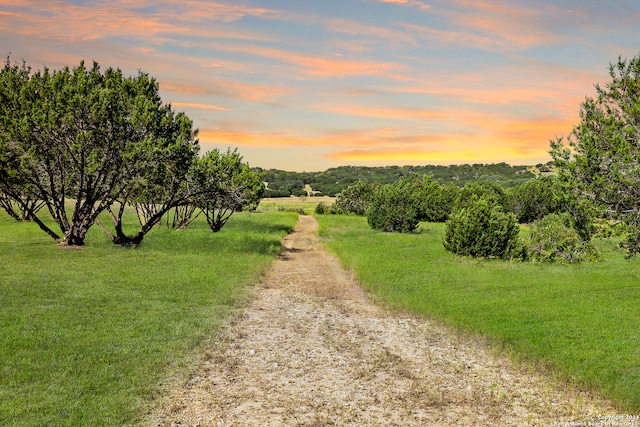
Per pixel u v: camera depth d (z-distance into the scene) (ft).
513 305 45.14
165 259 71.46
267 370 30.22
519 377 29.35
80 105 75.05
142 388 26.35
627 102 45.19
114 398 24.91
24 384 26.22
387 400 25.95
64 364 29.22
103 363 29.76
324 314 44.93
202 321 40.24
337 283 60.85
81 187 78.69
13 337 33.65
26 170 74.54
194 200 99.55
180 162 83.87
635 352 31.89
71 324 37.47
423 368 30.94
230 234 111.34
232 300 48.37
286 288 57.06
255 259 75.56
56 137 75.10
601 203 45.47
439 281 57.47
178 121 88.84
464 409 24.89
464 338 37.01
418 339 37.17
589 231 50.16
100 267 62.90
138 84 87.25
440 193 207.21
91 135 76.18
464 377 29.37
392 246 92.58
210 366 30.60
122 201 83.56
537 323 38.91
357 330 39.65
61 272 58.39
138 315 40.98
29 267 61.26
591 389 27.09
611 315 41.14
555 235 74.13
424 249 87.20
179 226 125.29
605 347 32.81
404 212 128.67
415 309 45.09
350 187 238.68
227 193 96.68
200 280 56.80
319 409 24.70
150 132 82.48
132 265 65.36
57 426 21.65
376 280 58.49
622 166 43.29
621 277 59.93
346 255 80.38
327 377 29.25
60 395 24.91
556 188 50.83
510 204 206.90
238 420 23.22
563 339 34.71
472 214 79.05
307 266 74.59
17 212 148.66
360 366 31.22
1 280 52.49
